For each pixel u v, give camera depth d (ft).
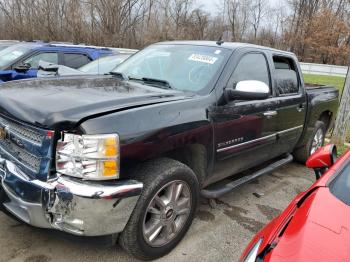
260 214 13.92
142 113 9.46
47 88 10.69
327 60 157.38
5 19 88.22
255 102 13.25
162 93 11.07
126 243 9.59
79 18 89.40
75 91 10.43
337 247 6.42
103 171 8.61
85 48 27.27
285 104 15.11
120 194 8.67
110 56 23.18
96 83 11.82
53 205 8.57
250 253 7.23
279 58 15.81
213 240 11.77
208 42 14.15
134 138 9.07
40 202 8.68
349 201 7.76
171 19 114.93
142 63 14.01
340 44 156.66
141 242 9.71
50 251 10.43
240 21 145.48
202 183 11.85
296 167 19.76
